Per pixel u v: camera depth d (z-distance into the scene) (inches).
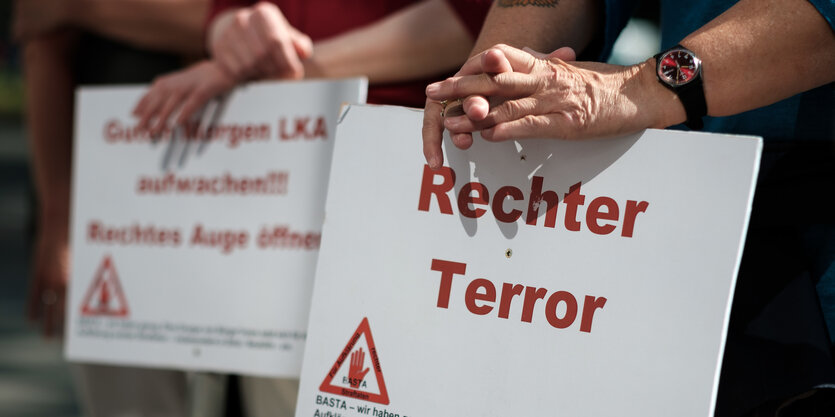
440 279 49.4
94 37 108.0
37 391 188.7
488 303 48.6
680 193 46.1
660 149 46.5
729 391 48.8
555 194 47.9
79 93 83.4
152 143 80.5
